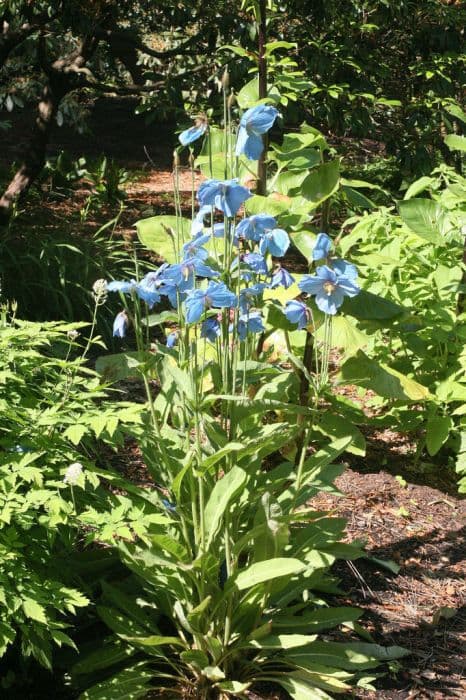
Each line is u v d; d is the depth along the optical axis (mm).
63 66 8117
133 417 2662
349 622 3182
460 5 7617
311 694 2742
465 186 5348
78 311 6191
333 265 2545
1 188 9852
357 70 6730
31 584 2404
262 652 2947
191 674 2887
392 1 6668
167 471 2854
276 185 3773
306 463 2938
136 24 8469
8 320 5883
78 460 2723
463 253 4562
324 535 3053
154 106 7461
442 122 7461
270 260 3613
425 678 3076
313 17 6617
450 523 4105
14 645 2822
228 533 2738
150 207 10242
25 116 16078
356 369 3725
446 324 4477
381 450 4750
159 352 2777
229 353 2982
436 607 3502
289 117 6227
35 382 3234
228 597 2721
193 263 2492
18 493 2648
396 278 4840
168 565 2555
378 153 10547
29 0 6777
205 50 7707
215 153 3564
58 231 7383
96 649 2928
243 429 3021
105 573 3154
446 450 4715
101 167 10906
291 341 4184
